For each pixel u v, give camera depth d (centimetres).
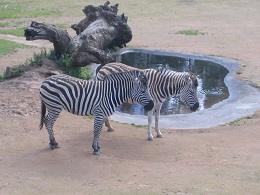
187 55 1788
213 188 785
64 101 923
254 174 843
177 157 940
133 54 1822
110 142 1012
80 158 916
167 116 1202
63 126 1097
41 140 1008
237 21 2409
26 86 1295
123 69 1009
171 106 1288
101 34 1681
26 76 1358
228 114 1211
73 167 876
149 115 1016
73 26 1795
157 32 2172
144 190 778
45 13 2567
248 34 2136
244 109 1245
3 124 1089
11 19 2430
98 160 909
